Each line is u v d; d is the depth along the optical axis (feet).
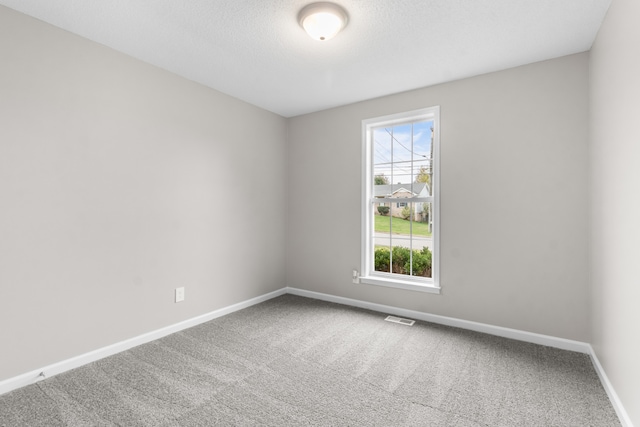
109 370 7.06
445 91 9.81
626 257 5.24
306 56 8.25
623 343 5.37
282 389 6.34
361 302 11.54
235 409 5.69
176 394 6.15
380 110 11.06
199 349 8.13
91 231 7.45
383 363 7.41
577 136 7.96
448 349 8.12
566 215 8.09
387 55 8.16
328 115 12.32
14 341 6.32
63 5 6.18
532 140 8.51
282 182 13.26
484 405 5.82
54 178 6.84
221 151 10.65
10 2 6.08
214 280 10.44
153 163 8.71
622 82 5.41
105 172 7.70
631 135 5.00
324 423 5.33
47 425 5.25
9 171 6.24
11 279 6.28
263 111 12.32
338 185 12.09
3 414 5.52
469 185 9.39
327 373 6.97
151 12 6.43
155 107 8.76
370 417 5.49
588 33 7.09
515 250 8.75
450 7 6.23
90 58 7.44
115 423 5.30
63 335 7.01
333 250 12.25
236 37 7.38
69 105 7.07
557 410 5.67
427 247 10.59
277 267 13.04
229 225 10.94
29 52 6.49
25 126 6.43
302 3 6.16
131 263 8.23
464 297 9.53
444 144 9.79
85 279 7.36
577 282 7.97
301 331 9.33
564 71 8.12
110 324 7.82
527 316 8.60
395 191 11.19
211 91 10.31
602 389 6.32
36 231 6.59
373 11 6.36
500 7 6.23
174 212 9.25
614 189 5.86
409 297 10.52
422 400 5.98
